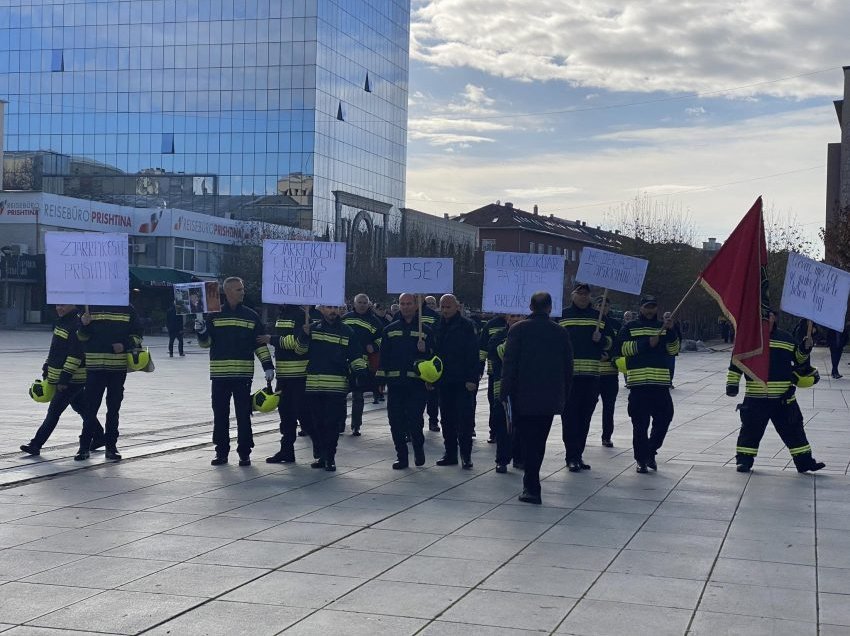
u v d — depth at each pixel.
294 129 89.00
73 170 93.25
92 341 11.84
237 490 10.18
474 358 11.88
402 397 11.89
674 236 68.69
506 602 6.34
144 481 10.65
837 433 15.89
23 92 93.94
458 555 7.54
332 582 6.77
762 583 6.84
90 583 6.71
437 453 13.35
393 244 86.81
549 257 12.98
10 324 59.91
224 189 90.44
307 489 10.30
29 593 6.48
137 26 91.75
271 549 7.68
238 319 11.85
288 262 11.74
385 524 8.62
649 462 11.77
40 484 10.40
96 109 92.81
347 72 94.50
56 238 11.83
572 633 5.73
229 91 90.06
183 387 23.70
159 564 7.21
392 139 104.31
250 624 5.86
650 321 11.80
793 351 11.62
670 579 6.91
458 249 91.38
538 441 9.70
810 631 5.82
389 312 21.12
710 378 31.19
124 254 11.75
